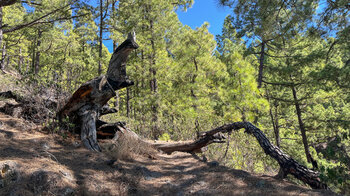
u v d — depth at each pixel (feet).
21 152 12.67
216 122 30.76
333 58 43.16
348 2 21.99
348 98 45.91
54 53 63.72
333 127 45.57
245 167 23.44
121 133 20.08
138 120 35.65
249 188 11.70
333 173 11.32
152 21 51.39
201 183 12.51
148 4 49.70
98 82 16.65
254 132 16.38
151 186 12.16
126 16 50.11
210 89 34.50
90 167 12.94
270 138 48.32
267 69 51.13
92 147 16.26
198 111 31.14
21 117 18.58
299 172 12.84
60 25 60.75
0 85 23.95
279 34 25.94
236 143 25.82
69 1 37.22
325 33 25.62
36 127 17.71
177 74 44.52
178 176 13.93
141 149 18.74
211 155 23.93
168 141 26.61
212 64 41.11
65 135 16.52
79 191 10.18
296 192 10.94
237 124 18.16
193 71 40.60
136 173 13.50
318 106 58.59
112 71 17.87
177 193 11.42
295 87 51.16
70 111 17.89
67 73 22.53
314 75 39.58
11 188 9.11
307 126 48.85
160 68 47.37
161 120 34.88
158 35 50.70
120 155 15.67
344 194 11.12
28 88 19.13
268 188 11.66
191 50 40.34
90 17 40.29
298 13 22.63
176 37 55.72
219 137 21.08
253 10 23.27
